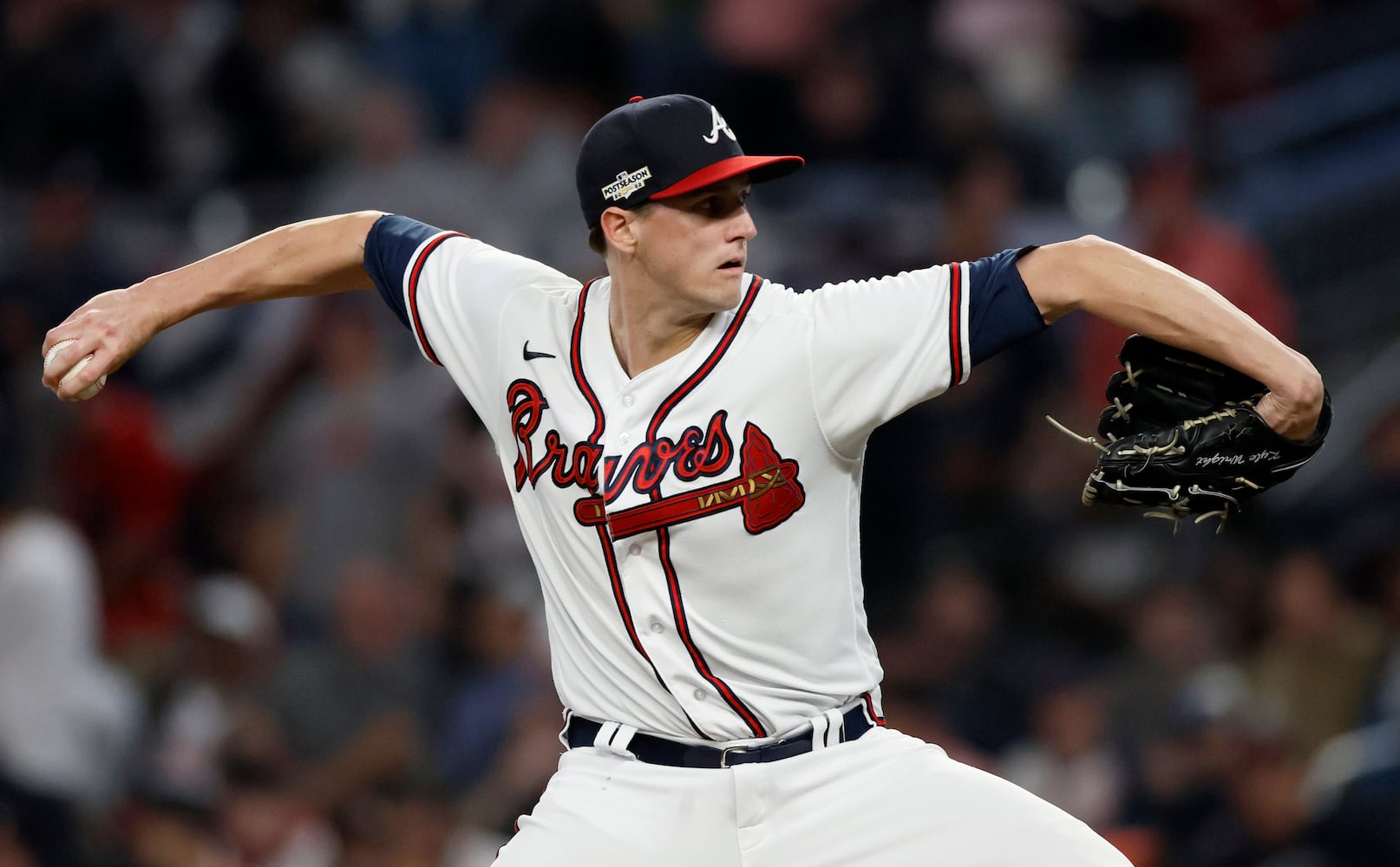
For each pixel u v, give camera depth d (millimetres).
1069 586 33594
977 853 13477
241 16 43500
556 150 39000
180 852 27109
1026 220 39375
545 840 13977
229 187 42812
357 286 15734
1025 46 43562
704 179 13289
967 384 36188
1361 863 27531
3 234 40562
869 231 37500
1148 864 26938
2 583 29688
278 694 29844
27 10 43531
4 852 28016
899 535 34812
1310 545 33469
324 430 35688
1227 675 30797
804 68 42375
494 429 14656
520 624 31469
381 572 32344
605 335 14188
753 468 13484
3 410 35531
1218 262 36719
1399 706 30125
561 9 39875
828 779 13867
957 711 31344
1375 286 41531
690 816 13797
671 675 13719
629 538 13664
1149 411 13734
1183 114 43688
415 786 27250
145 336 14828
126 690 31094
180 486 36719
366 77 43594
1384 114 43844
